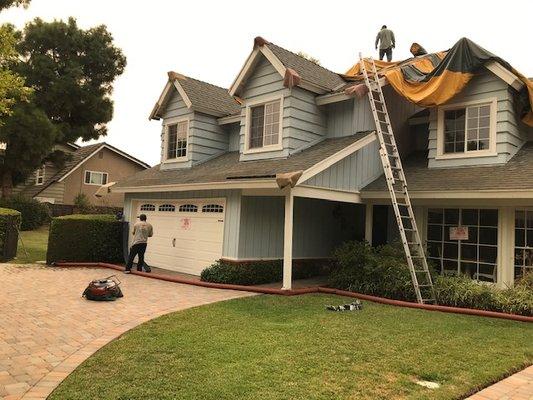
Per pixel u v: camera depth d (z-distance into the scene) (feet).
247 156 43.60
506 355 18.85
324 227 43.91
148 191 47.11
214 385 14.61
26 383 14.87
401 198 36.09
